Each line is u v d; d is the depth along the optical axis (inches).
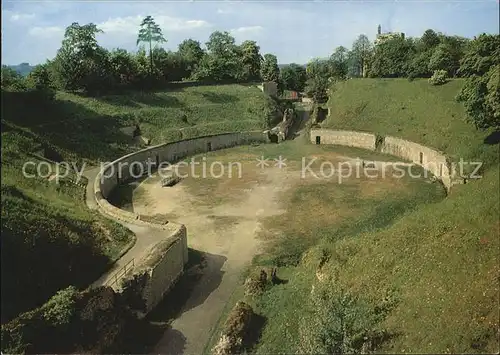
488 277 1103.6
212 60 4379.9
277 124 3759.8
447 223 1448.1
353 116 3513.8
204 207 2133.4
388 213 1948.8
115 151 2731.3
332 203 2144.4
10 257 1157.7
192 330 1226.0
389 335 984.9
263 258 1628.9
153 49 4335.6
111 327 1104.8
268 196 2263.8
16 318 997.2
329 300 1117.1
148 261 1325.0
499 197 1531.7
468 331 922.7
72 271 1272.1
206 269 1563.7
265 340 1121.4
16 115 2491.4
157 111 3368.6
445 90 3201.3
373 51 4785.9
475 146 2321.6
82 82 3275.1
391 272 1249.4
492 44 2426.2
